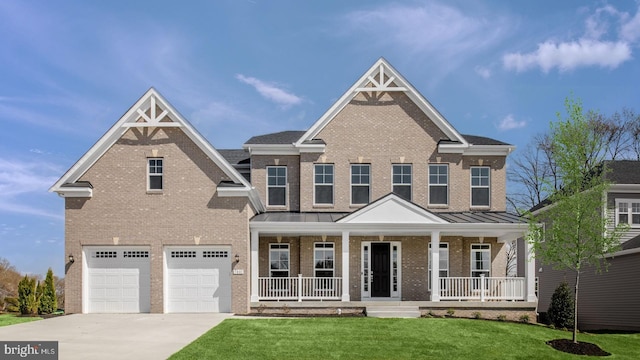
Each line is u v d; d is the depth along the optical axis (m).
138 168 23.58
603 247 18.17
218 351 15.58
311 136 27.28
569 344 17.67
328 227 23.95
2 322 20.91
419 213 23.91
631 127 45.44
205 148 23.48
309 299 24.25
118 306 23.34
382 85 27.38
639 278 24.17
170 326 19.52
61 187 23.11
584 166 18.50
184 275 23.45
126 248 23.52
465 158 27.89
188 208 23.38
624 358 16.73
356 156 27.20
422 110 27.42
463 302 23.67
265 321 20.47
